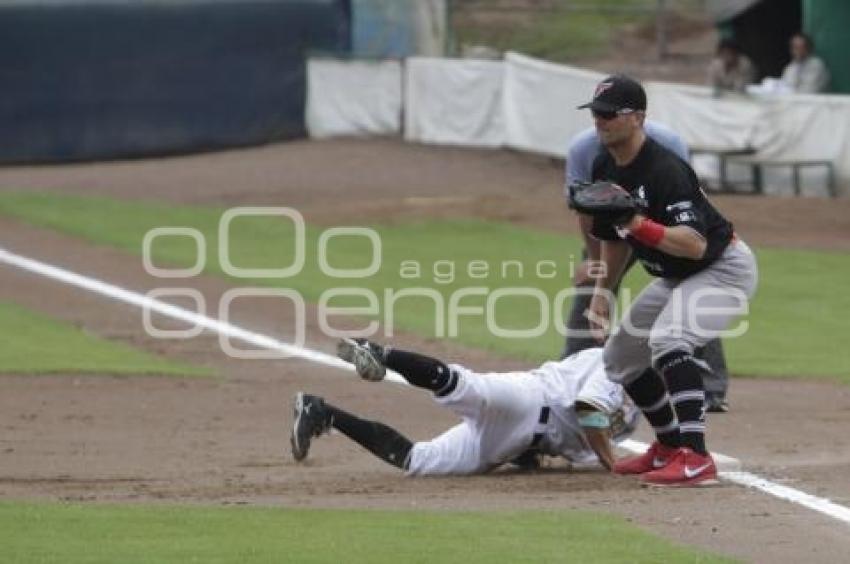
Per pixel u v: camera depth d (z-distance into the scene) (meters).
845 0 104.19
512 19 152.00
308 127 126.19
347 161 112.56
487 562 26.70
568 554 27.39
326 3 126.69
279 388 52.97
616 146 33.97
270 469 38.06
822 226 87.81
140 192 104.88
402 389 52.97
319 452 41.03
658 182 33.75
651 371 35.72
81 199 102.25
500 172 107.31
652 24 150.12
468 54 134.38
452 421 46.41
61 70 121.25
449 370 35.75
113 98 122.31
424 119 119.88
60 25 120.69
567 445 37.00
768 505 32.53
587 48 145.00
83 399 50.22
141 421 46.19
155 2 122.00
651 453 36.47
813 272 76.50
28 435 43.47
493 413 36.28
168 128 123.12
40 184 109.69
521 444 36.59
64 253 84.31
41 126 121.12
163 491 34.53
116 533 28.91
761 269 77.12
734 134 98.88
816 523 30.70
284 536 28.70
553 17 152.75
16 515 30.61
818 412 47.88
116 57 122.00
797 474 36.22
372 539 28.47
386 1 130.25
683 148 41.69
